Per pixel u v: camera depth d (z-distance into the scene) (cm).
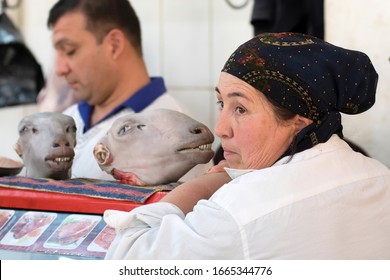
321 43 214
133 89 344
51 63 478
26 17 515
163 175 250
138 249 203
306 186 202
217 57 468
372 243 203
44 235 228
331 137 216
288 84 206
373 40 306
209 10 466
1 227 235
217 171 245
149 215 211
